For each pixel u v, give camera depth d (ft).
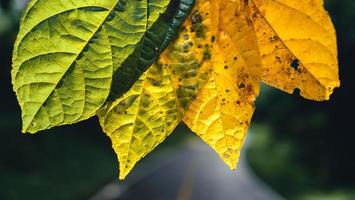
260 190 52.90
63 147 46.47
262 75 1.14
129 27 1.06
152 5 1.08
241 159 91.97
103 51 1.04
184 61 1.14
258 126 97.35
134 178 47.57
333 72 1.10
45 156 41.37
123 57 1.05
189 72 1.15
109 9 1.05
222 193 48.16
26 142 40.98
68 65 1.02
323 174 61.93
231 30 1.13
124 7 1.06
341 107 55.83
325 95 1.11
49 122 1.01
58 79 1.02
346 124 58.18
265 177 63.93
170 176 54.60
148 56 1.06
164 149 93.30
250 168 73.15
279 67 1.13
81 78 1.03
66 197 32.42
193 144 131.85
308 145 65.05
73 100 1.03
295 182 60.39
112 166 48.21
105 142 57.98
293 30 1.11
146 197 38.34
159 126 1.17
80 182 37.76
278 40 1.12
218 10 1.12
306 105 59.00
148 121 1.16
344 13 30.83
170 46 1.11
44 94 1.01
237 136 1.17
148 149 1.16
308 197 51.90
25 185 32.71
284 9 1.11
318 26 1.09
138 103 1.15
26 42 1.00
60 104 1.02
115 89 1.05
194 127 1.18
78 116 1.03
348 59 40.04
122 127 1.16
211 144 1.18
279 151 76.07
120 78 1.05
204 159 83.87
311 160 65.62
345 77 46.55
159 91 1.15
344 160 61.16
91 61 1.04
